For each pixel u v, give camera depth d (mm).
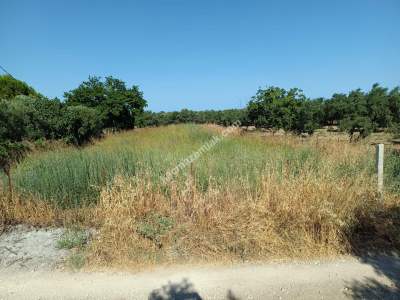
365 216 3898
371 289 2752
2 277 2953
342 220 3717
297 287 2779
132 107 28000
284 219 3779
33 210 4363
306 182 4289
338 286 2797
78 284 2832
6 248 3547
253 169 5309
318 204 3855
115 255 3295
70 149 8266
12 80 27859
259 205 3918
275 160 5652
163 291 2727
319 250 3400
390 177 5168
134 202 4195
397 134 13062
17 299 2613
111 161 5543
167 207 4227
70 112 13445
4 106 9945
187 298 2623
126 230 3650
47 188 4734
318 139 9227
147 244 3496
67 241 3576
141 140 13375
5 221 4250
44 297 2643
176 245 3488
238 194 4414
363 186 4430
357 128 14188
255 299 2611
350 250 3424
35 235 3891
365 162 5543
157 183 4785
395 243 3574
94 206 4449
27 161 6691
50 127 12398
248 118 15109
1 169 5945
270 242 3496
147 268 3098
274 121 13766
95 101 25406
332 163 5395
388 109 13820
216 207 4051
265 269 3082
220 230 3688
